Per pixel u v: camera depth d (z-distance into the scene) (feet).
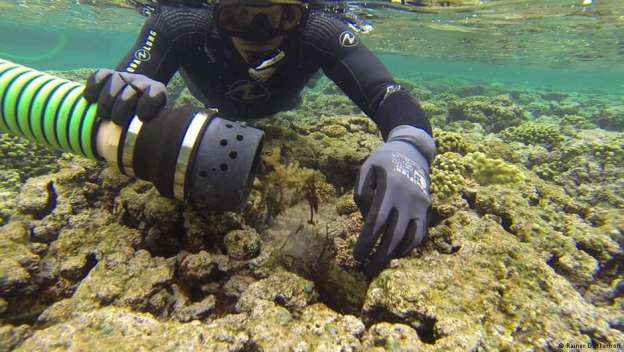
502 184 2.33
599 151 3.19
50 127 1.40
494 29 10.20
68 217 1.66
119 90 1.34
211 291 1.45
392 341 1.03
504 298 1.18
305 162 2.26
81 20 14.78
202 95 2.89
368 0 6.10
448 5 7.34
